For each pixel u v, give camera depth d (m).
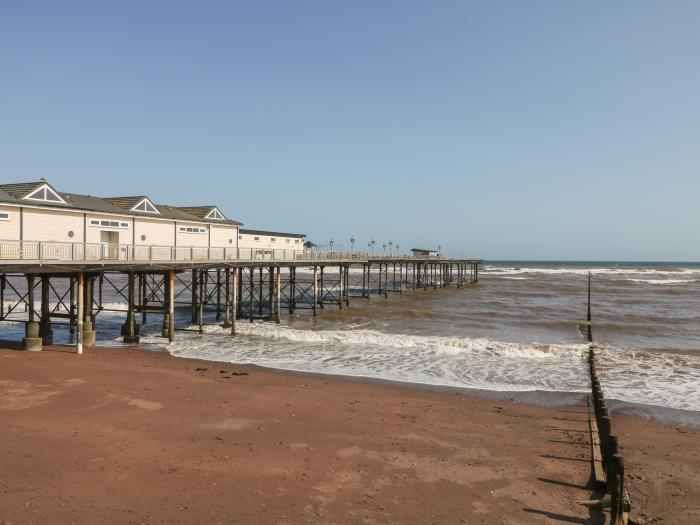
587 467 10.59
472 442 11.98
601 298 53.22
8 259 18.05
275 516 8.16
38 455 10.05
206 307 41.09
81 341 21.16
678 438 12.68
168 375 17.25
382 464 10.45
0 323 31.19
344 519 8.18
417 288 64.38
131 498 8.50
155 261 23.84
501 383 18.02
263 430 12.16
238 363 20.78
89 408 13.16
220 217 36.88
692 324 33.84
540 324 33.38
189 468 9.82
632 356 22.75
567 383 18.05
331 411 13.97
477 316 37.19
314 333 27.34
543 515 8.59
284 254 36.72
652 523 8.45
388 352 23.36
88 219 25.31
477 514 8.55
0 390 14.48
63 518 7.74
